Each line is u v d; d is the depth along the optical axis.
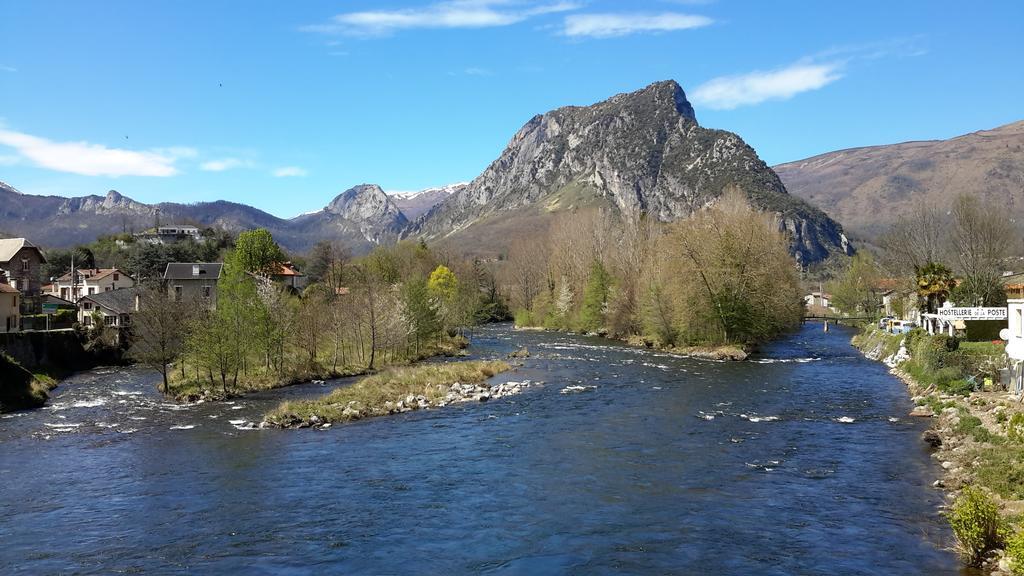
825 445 34.56
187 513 25.56
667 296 88.88
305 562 20.91
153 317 58.94
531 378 61.66
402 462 32.72
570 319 130.25
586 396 51.44
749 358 78.00
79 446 36.81
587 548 21.75
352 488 28.53
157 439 38.47
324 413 43.47
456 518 24.72
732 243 82.94
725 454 33.09
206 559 21.20
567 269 137.25
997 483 24.73
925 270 70.94
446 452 34.59
